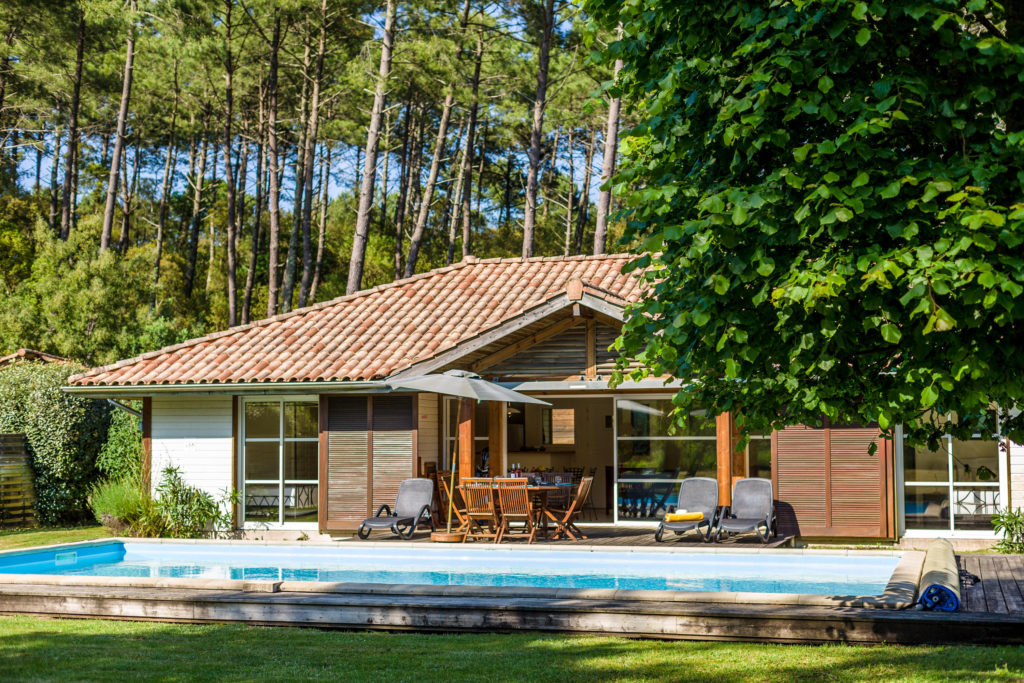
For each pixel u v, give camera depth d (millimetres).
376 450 18828
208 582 10859
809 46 5934
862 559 14211
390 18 32906
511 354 19234
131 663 8148
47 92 47375
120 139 38594
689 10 6488
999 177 5871
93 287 31812
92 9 37750
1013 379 5785
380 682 7367
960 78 6066
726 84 6391
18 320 31297
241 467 19953
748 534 17406
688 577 13938
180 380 18875
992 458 17391
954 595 8891
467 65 38188
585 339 18953
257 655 8500
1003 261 5250
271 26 41562
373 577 14234
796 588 12695
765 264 5730
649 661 8086
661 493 19516
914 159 5809
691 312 6113
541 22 38781
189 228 63656
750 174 6605
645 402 19734
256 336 20906
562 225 60344
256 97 53219
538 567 15148
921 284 5191
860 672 7488
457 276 22562
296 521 19719
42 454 21844
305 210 40750
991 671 7355
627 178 7238
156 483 20047
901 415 6660
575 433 23156
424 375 18141
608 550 15273
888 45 6156
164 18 39531
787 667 7762
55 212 53562
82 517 22688
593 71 40625
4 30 39500
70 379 19469
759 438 18719
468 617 9734
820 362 5922
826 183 5648
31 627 10242
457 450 18516
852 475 17375
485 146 56625
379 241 54688
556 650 8625
